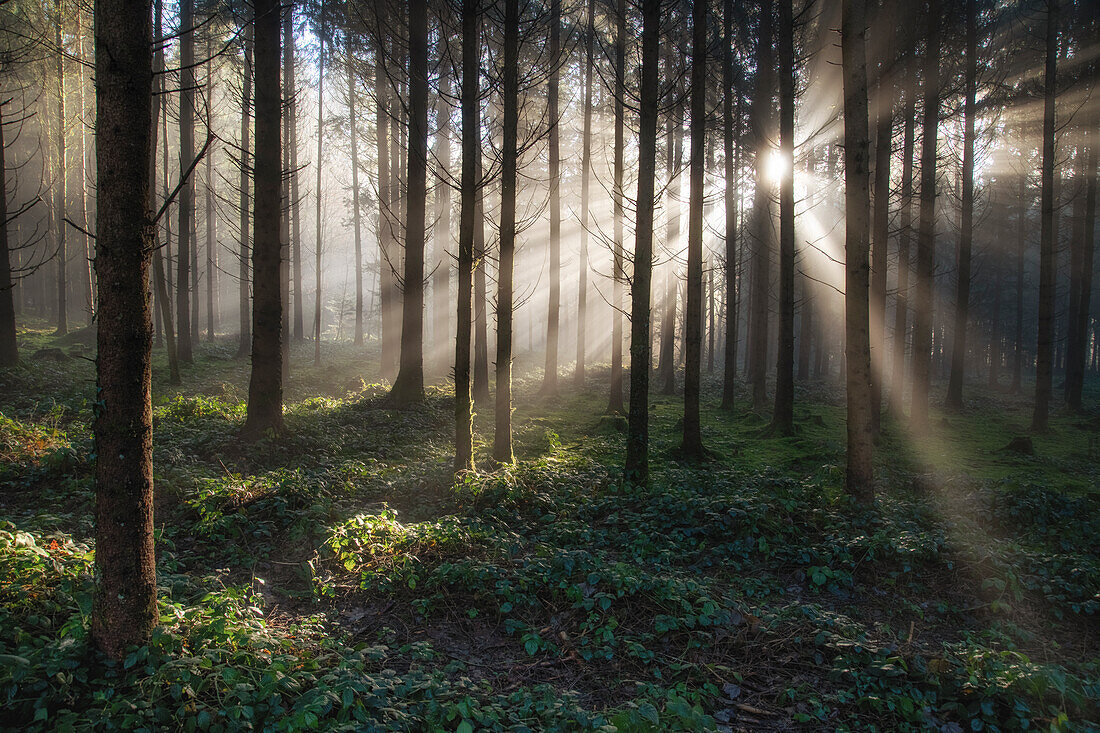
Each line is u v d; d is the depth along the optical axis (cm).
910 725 415
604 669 482
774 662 495
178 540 676
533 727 388
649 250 928
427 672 456
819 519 793
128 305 382
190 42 2066
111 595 400
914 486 1091
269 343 1077
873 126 1703
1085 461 1432
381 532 672
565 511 829
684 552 715
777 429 1591
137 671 393
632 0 936
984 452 1486
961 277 2155
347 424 1352
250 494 768
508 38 978
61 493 779
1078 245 2341
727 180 2031
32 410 1162
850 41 841
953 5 1656
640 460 947
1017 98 2019
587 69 2106
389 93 2127
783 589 643
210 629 439
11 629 430
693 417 1231
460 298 931
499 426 1032
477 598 571
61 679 377
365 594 585
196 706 375
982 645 532
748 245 2866
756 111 2019
